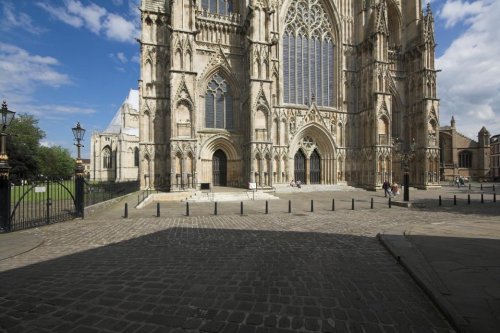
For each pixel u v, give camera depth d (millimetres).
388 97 44812
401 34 52875
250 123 37844
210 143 40344
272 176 40062
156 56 38656
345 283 7023
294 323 5078
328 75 47906
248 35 40062
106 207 22891
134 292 6520
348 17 48719
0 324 5129
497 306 5332
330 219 17281
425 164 47875
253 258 9203
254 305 5824
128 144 78938
